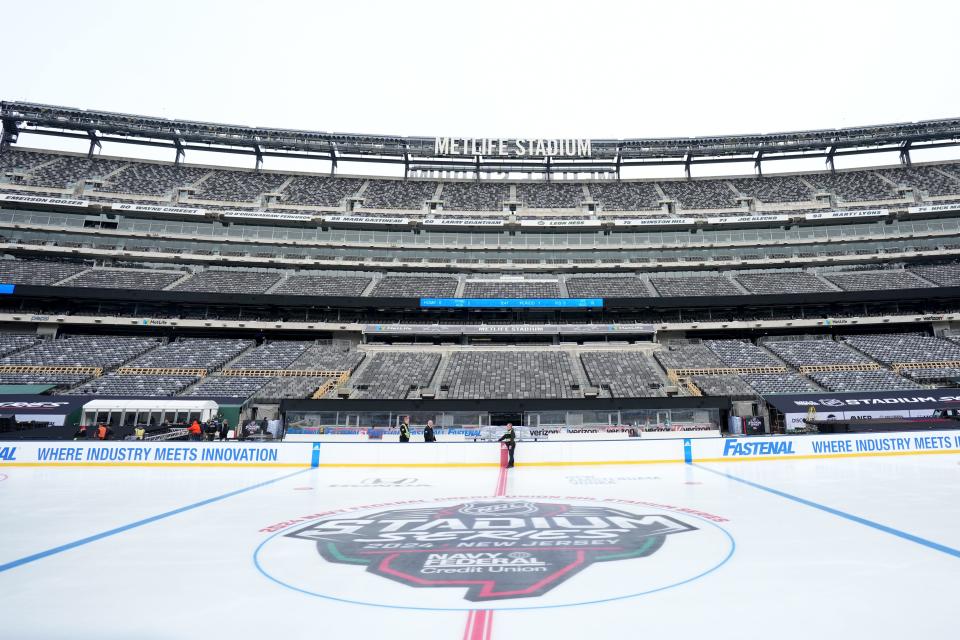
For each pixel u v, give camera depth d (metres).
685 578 6.14
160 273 50.06
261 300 45.50
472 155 60.62
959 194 52.12
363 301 46.84
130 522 10.15
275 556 7.43
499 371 42.16
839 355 42.84
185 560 7.27
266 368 41.81
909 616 4.93
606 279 53.75
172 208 50.62
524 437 35.00
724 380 40.25
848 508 10.75
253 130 58.16
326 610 5.23
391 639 4.50
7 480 17.16
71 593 5.88
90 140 57.19
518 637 4.52
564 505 11.70
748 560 6.91
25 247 47.78
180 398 36.12
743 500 12.00
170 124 56.72
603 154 61.28
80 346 43.06
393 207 57.47
